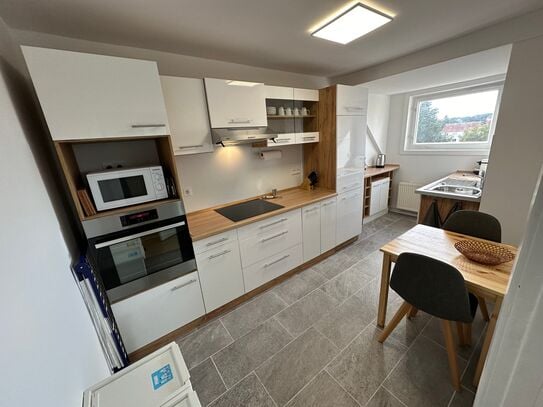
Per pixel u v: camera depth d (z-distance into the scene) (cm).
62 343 84
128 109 142
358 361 159
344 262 288
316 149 300
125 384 95
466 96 345
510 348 36
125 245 156
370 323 191
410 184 417
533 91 185
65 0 120
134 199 158
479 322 183
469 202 254
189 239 180
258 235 222
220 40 182
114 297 156
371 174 377
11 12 126
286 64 252
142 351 175
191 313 192
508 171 209
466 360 154
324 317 201
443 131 378
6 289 58
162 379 96
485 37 196
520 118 195
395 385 143
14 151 92
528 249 32
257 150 274
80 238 175
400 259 140
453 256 148
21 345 59
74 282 123
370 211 398
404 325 186
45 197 118
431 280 129
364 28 176
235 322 202
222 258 201
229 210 245
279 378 152
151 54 192
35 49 115
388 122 435
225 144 215
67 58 122
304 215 258
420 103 392
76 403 83
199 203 239
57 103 123
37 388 61
